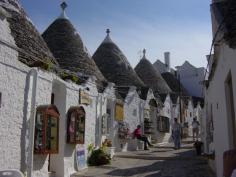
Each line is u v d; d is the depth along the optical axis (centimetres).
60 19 1606
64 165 1022
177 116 2764
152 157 1438
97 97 1369
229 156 490
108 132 1573
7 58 755
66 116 1055
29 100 833
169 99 2608
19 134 791
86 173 1084
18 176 593
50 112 887
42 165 904
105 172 1098
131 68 2159
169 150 1769
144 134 2017
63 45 1489
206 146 1393
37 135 855
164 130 2391
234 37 527
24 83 816
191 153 1594
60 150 1026
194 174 1049
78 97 1157
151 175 1046
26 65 845
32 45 1018
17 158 781
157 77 2698
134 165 1245
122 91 1877
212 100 1003
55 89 1049
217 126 866
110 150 1420
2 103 734
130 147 1805
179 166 1209
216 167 941
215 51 762
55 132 925
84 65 1455
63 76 1116
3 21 773
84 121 1162
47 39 1537
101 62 2097
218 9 681
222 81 709
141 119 2011
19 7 1077
